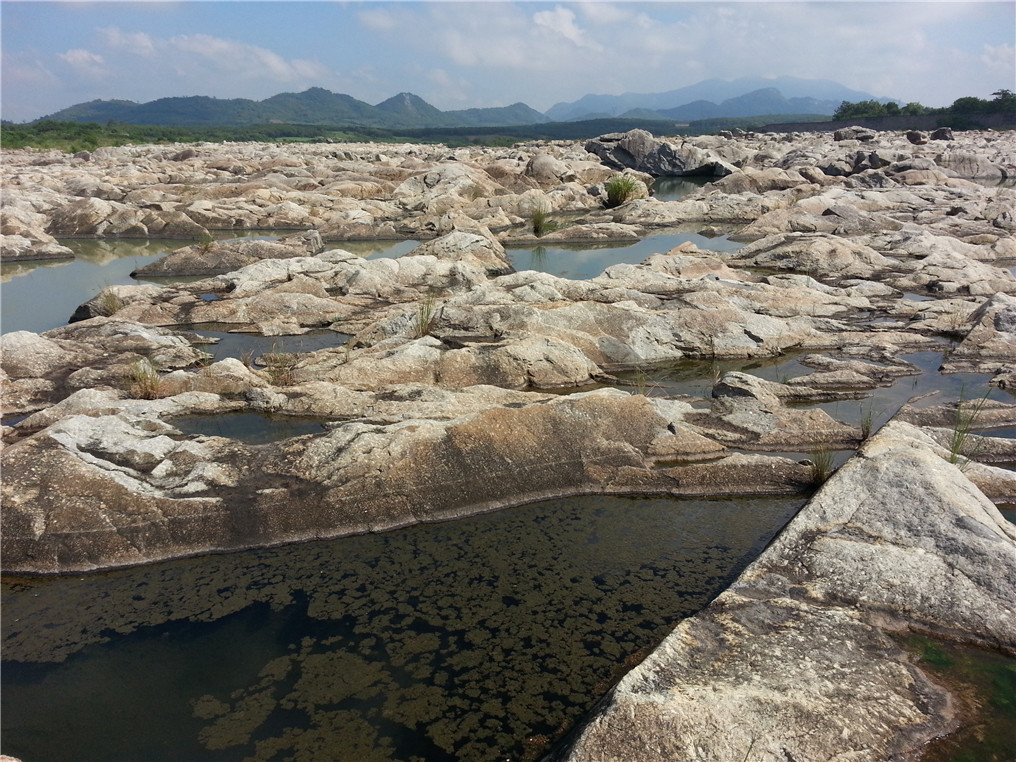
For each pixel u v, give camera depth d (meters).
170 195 15.21
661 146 23.08
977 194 15.65
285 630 2.99
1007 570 2.82
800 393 5.25
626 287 7.47
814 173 18.56
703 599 3.16
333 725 2.53
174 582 3.29
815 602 2.79
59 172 18.62
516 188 17.36
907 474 3.35
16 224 11.50
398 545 3.56
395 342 5.90
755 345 6.25
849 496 3.34
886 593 2.80
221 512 3.57
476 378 5.39
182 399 4.93
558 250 11.37
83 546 3.38
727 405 4.85
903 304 7.36
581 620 3.04
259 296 7.41
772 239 10.30
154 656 2.86
